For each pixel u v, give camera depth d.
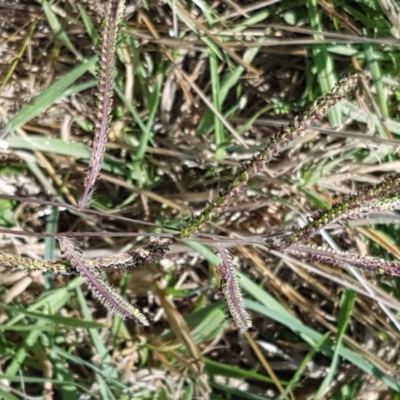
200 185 0.66
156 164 0.65
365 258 0.44
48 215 0.65
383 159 0.66
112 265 0.46
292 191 0.65
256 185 0.65
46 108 0.62
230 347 0.68
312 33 0.63
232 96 0.67
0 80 0.63
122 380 0.63
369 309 0.66
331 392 0.68
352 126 0.67
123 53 0.63
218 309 0.63
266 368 0.62
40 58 0.64
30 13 0.63
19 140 0.61
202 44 0.64
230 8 0.65
